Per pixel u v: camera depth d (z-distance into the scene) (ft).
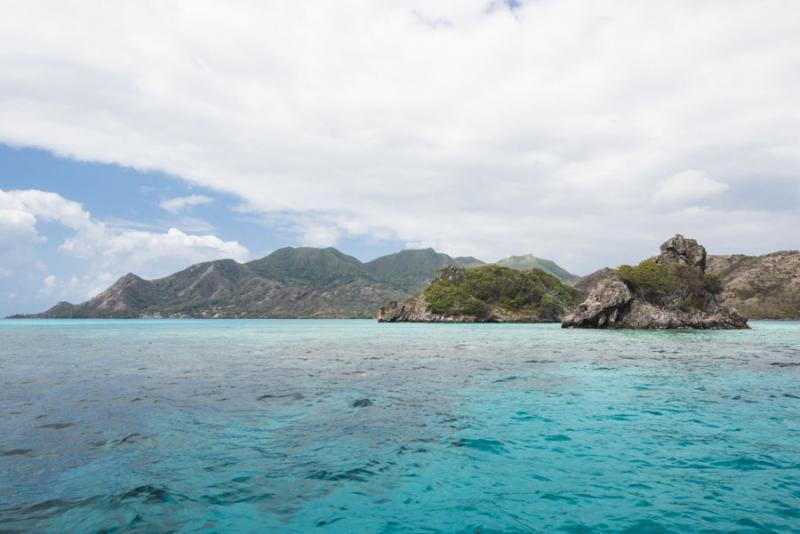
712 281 302.66
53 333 282.77
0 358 115.85
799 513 25.26
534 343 165.27
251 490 28.60
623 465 33.30
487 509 26.08
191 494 27.89
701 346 145.38
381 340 196.24
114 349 146.82
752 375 78.89
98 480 30.09
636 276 301.02
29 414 49.19
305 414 49.21
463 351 132.16
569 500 27.27
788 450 36.60
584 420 46.70
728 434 41.39
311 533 23.09
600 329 288.92
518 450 36.78
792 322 502.38
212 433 41.55
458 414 49.37
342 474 31.40
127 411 50.60
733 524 23.97
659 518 24.81
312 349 144.05
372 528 23.71
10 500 26.78
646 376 77.77
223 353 130.31
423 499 27.45
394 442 38.86
